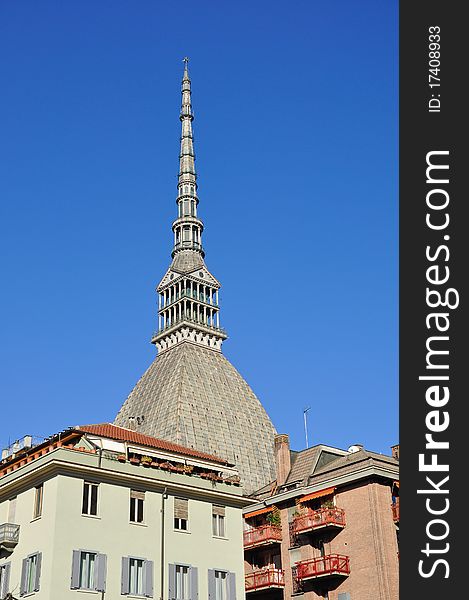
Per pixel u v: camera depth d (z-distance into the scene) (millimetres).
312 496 74938
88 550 52062
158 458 61969
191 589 56281
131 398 169250
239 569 60438
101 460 55938
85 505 53562
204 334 176000
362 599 66875
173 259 196375
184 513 59031
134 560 54219
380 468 70875
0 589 53562
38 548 51844
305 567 71000
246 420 162500
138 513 56219
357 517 70562
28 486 55469
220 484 62719
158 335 177625
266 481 155375
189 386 159375
